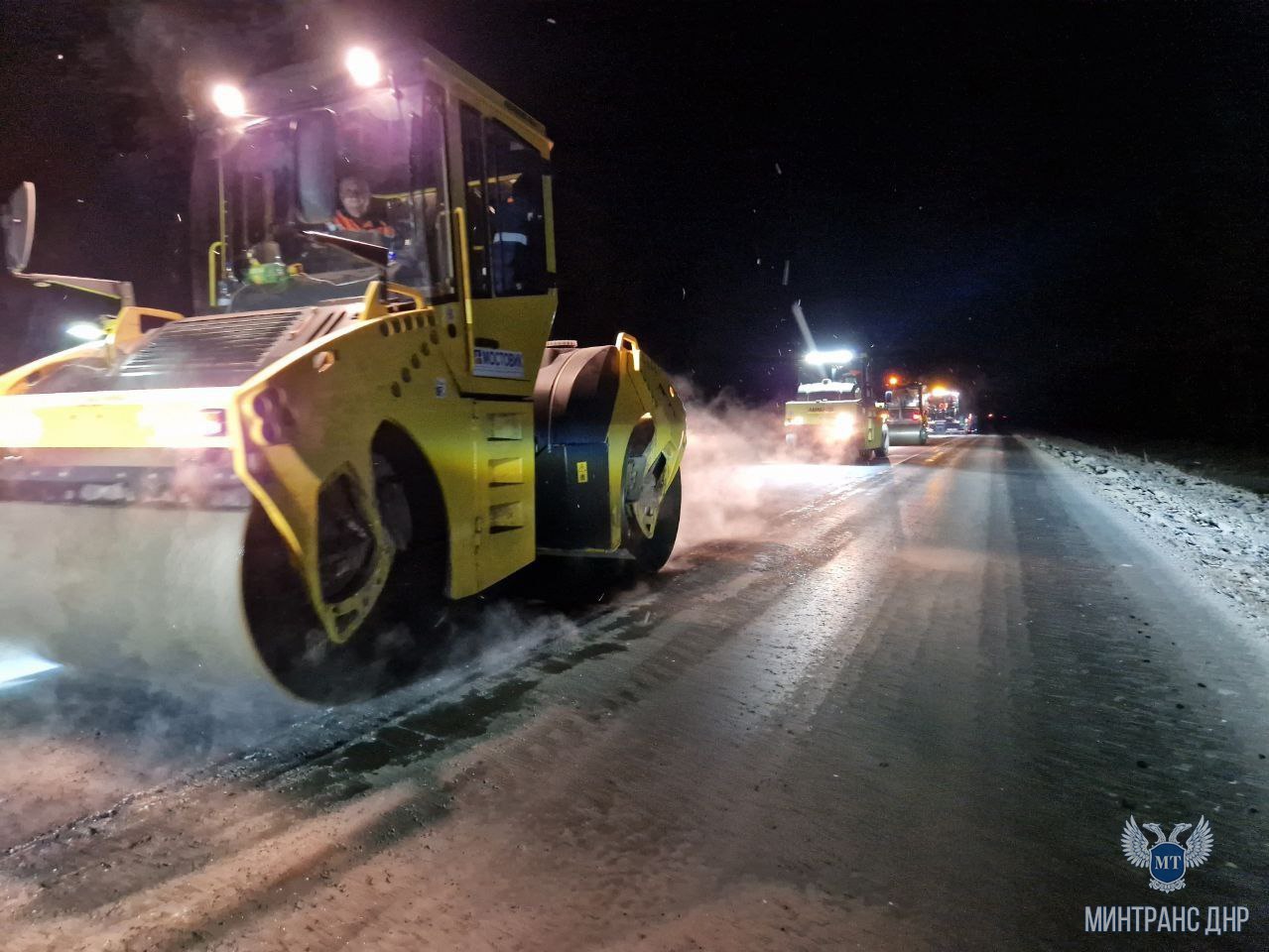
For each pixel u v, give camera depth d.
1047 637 5.86
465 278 4.95
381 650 4.56
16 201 4.59
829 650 5.52
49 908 2.71
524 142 5.76
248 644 3.69
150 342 4.64
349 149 5.02
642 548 7.31
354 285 5.04
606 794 3.54
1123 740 4.16
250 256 5.34
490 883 2.91
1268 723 4.38
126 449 3.81
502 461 5.29
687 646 5.56
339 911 2.73
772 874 2.99
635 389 6.89
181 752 3.85
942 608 6.60
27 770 3.65
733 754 3.95
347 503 4.12
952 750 4.03
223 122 5.31
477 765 3.78
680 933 2.66
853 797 3.55
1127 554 8.87
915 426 34.06
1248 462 27.45
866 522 11.07
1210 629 6.08
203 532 3.64
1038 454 28.27
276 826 3.24
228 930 2.62
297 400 3.74
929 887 2.94
